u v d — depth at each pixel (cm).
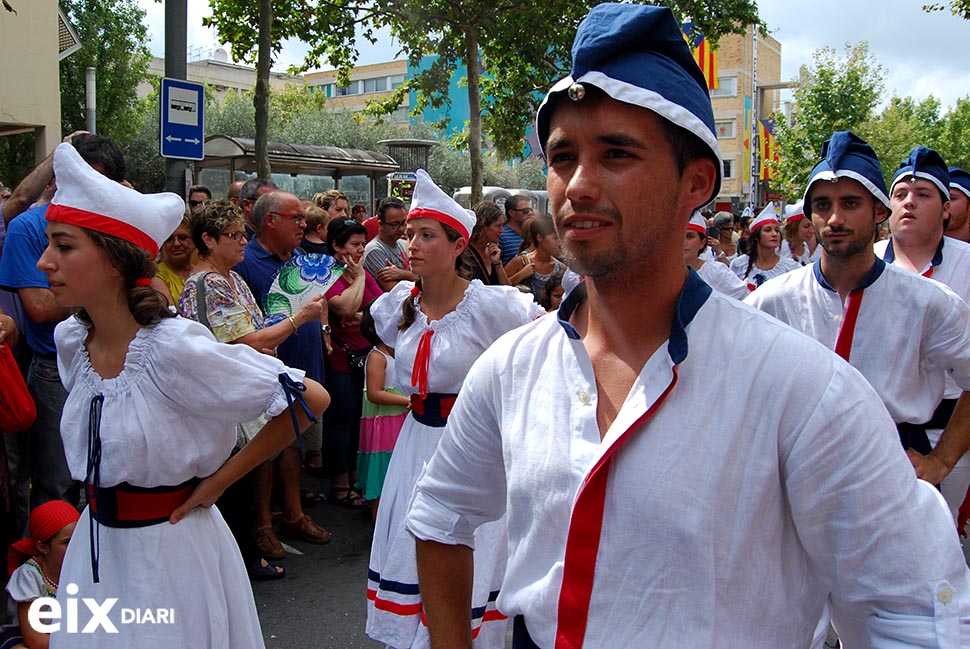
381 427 452
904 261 387
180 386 213
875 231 284
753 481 110
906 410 282
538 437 125
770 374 111
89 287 212
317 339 476
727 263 934
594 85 111
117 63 2517
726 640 109
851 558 109
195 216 382
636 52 115
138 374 215
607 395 121
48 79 1349
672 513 109
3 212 422
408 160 1778
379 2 1195
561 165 120
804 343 113
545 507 122
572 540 116
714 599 108
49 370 373
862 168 275
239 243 385
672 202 116
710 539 108
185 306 366
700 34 1412
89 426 218
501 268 524
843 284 289
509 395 134
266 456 232
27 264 359
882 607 108
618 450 114
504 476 148
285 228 470
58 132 1377
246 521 434
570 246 117
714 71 1827
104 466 216
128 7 2528
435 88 1370
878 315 281
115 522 220
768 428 110
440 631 151
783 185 2636
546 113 122
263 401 220
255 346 369
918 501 110
